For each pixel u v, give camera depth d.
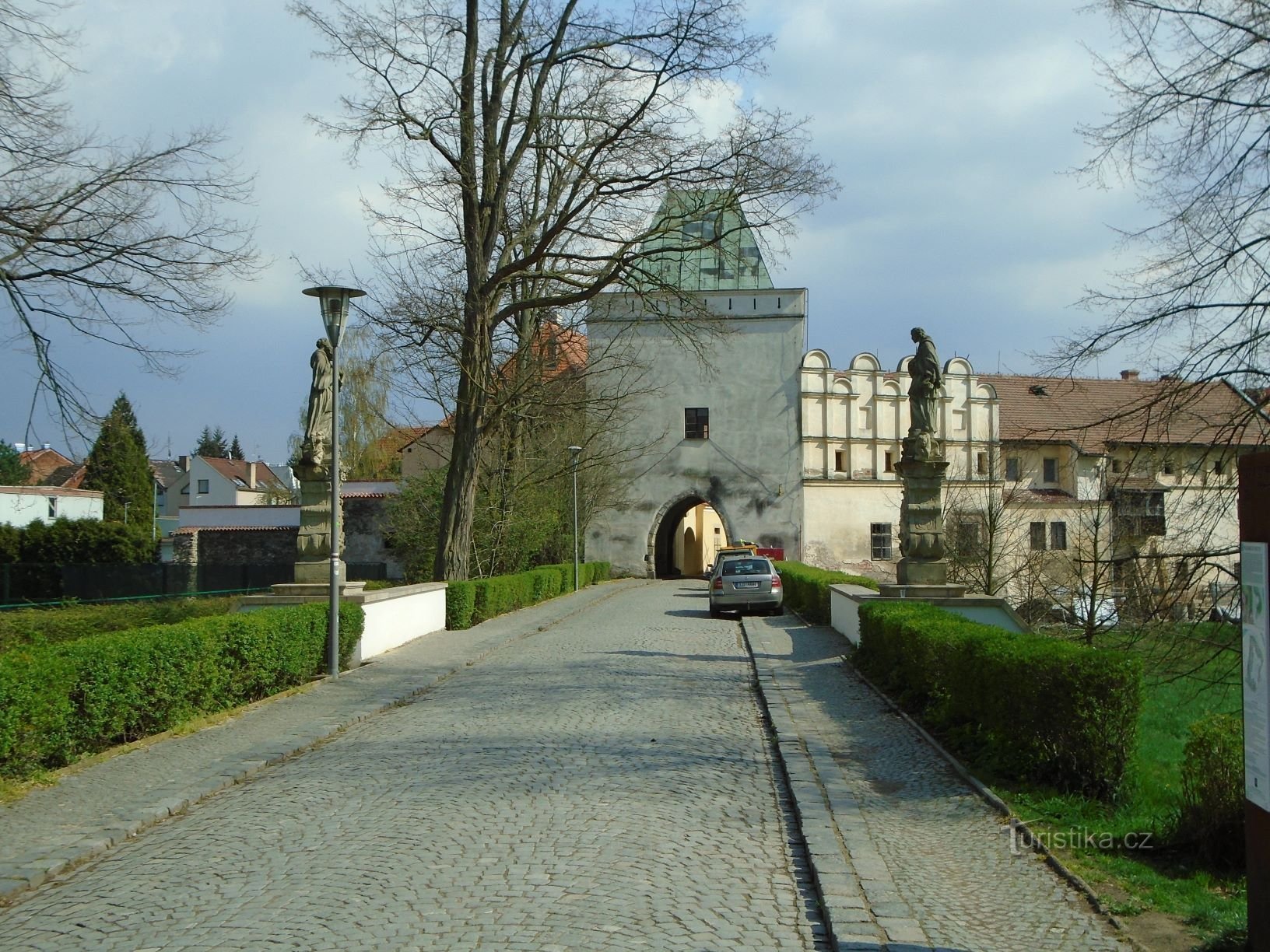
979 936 4.99
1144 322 8.88
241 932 4.98
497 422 25.27
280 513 45.72
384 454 54.12
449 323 23.61
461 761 8.87
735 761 9.02
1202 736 6.52
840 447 48.38
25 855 6.16
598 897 5.44
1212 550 8.82
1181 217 8.66
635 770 8.52
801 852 6.43
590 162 22.59
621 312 44.09
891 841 6.59
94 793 7.66
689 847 6.41
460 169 22.83
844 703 11.78
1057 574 23.31
